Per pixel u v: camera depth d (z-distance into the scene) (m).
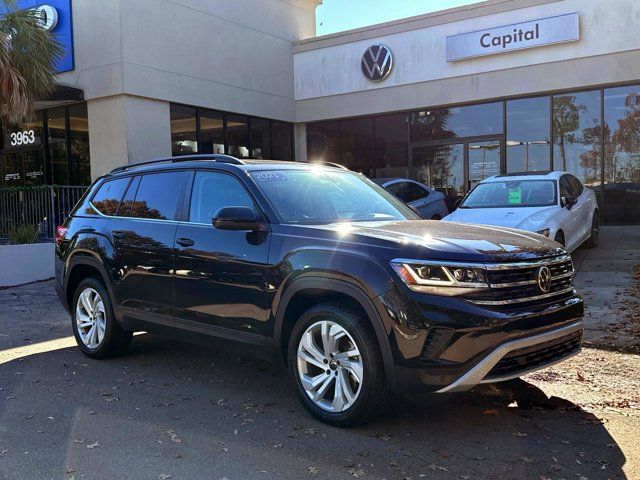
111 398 4.84
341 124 18.14
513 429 4.09
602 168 14.47
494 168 15.75
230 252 4.66
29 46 12.01
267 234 4.51
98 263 5.84
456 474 3.47
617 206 14.40
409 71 16.48
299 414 4.44
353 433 4.05
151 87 14.08
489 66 15.34
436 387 3.70
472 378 3.65
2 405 4.71
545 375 5.16
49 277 11.95
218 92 15.91
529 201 9.93
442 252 3.77
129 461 3.71
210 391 4.98
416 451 3.77
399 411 4.43
